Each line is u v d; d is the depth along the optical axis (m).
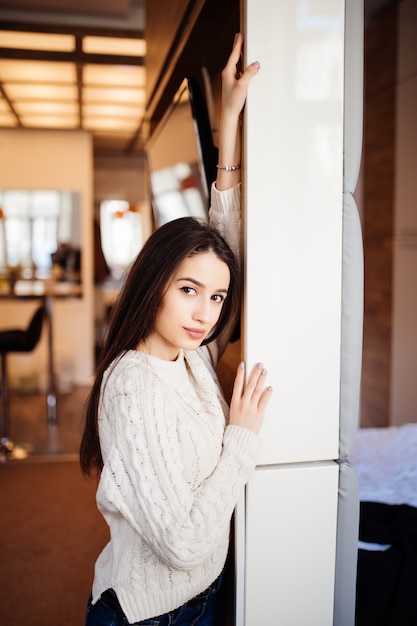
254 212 1.27
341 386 1.35
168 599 1.11
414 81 3.65
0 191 6.70
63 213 6.81
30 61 4.31
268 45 1.23
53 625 2.30
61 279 6.77
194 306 1.14
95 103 5.54
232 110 1.25
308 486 1.36
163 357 1.21
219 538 1.07
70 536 3.04
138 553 1.10
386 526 2.08
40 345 6.59
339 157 1.29
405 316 3.92
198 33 1.86
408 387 3.95
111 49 4.30
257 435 1.22
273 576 1.36
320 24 1.25
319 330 1.32
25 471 3.96
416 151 3.67
